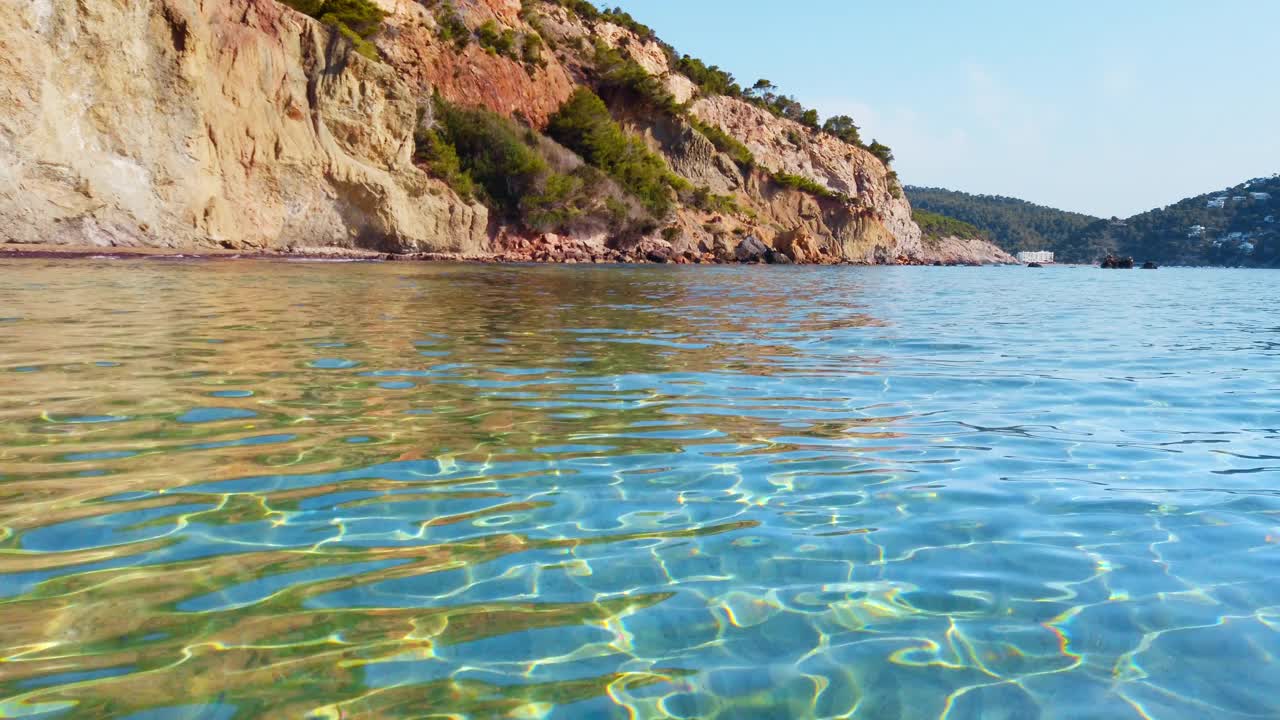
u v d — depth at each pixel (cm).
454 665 227
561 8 7250
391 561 295
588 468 413
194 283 1514
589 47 6894
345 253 3362
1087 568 300
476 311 1229
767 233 6988
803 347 908
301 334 859
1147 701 215
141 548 300
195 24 2812
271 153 3177
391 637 241
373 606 260
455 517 341
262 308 1114
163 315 980
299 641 238
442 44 5062
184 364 654
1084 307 1791
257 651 231
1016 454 457
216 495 359
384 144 3700
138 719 197
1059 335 1097
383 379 627
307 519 334
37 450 413
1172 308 1803
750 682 222
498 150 4753
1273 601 273
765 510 358
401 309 1201
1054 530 338
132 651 229
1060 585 285
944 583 286
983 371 750
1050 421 541
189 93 2783
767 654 237
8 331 802
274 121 3191
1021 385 676
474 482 387
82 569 281
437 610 259
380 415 511
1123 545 322
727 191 7369
